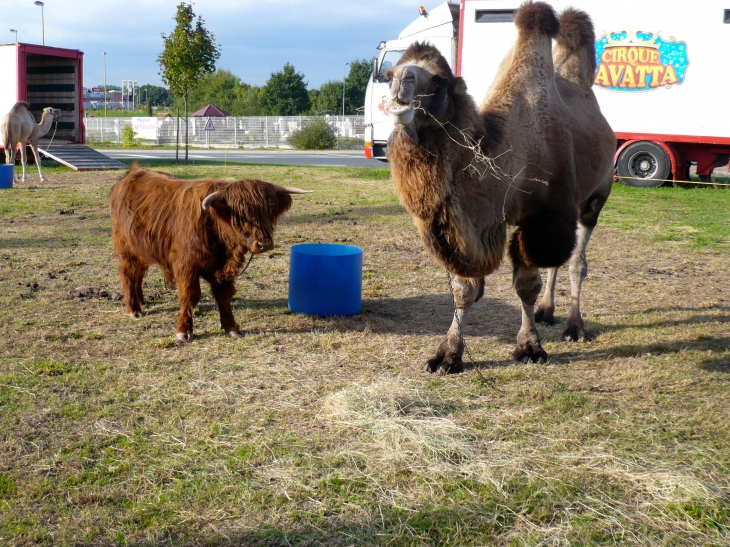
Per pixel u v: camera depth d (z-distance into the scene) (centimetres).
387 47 2017
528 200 516
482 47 1753
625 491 350
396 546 305
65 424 415
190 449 387
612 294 764
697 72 1606
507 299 743
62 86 2330
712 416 435
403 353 559
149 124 4806
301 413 438
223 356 544
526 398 467
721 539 311
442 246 475
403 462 374
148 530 312
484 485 354
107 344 565
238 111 7000
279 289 758
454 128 451
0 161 2359
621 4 1658
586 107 620
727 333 616
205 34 2494
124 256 634
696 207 1390
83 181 1766
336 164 2677
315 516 326
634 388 486
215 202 531
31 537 305
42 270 814
